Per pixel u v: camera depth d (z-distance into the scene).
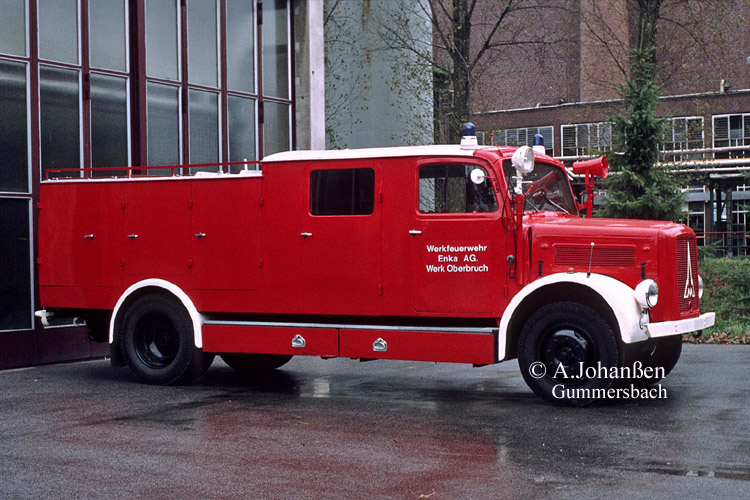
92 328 10.99
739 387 9.46
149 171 13.73
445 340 8.60
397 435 7.14
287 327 9.41
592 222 8.72
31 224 11.94
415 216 8.91
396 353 8.84
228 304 9.79
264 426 7.59
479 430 7.29
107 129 13.13
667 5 33.53
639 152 19.22
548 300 8.64
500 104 54.03
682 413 7.91
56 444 6.88
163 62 14.09
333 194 9.30
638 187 19.25
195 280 9.95
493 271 8.62
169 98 14.18
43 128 12.16
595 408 8.23
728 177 43.03
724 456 6.21
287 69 16.98
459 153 8.79
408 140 25.53
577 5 36.50
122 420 7.91
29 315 11.94
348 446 6.75
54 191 10.71
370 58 25.20
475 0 28.39
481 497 5.27
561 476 5.73
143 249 10.23
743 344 14.80
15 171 11.79
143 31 13.65
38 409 8.52
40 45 12.14
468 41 28.44
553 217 9.27
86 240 10.54
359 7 25.22
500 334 8.37
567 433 7.09
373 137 25.30
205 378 10.73
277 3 16.77
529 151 8.32
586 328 8.17
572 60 50.91
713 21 33.66
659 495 5.25
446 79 29.17
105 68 13.12
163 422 7.80
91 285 10.52
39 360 12.05
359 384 10.13
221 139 15.23
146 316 10.16
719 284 20.53
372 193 9.12
